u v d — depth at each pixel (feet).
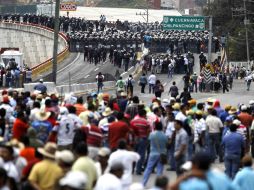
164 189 143.43
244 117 294.87
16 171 167.94
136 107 288.92
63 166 162.50
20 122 223.92
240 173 166.71
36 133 206.49
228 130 280.10
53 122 237.04
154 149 229.45
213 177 135.74
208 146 287.89
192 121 278.87
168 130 262.26
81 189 133.39
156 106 279.28
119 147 188.96
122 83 584.40
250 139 294.05
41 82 406.00
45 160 162.50
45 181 161.07
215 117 289.33
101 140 217.36
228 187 136.26
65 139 232.73
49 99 267.59
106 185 153.58
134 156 188.24
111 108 285.02
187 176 133.59
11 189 152.97
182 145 232.12
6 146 168.25
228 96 650.84
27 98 302.04
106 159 176.55
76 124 232.94
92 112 256.32
